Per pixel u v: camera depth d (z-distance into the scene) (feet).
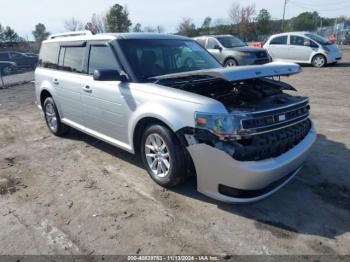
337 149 16.19
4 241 9.88
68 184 13.39
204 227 10.27
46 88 18.89
